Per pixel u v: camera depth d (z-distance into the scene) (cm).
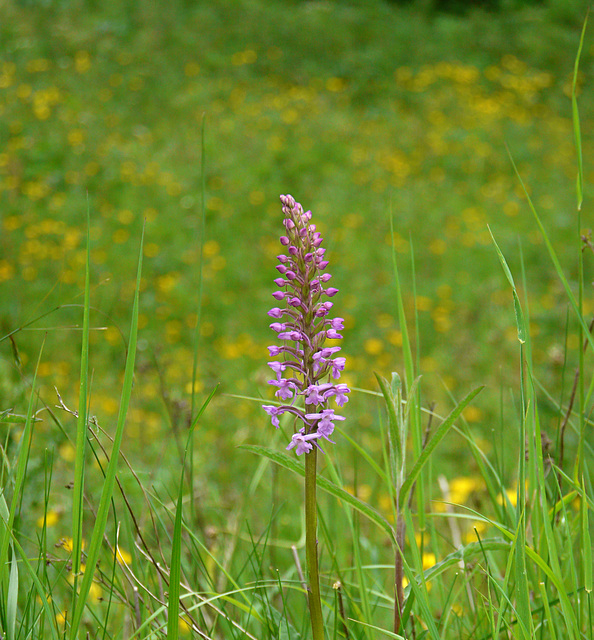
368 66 1677
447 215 1153
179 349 770
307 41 1739
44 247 934
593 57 1867
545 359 708
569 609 151
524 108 1627
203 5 1842
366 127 1430
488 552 220
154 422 522
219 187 1157
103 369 689
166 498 330
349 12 1911
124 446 439
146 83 1500
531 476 181
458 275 988
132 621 188
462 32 1902
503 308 888
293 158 1270
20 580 224
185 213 1079
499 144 1410
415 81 1673
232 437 534
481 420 601
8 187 1071
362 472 489
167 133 1311
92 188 1124
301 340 151
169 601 133
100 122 1312
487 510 332
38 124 1267
